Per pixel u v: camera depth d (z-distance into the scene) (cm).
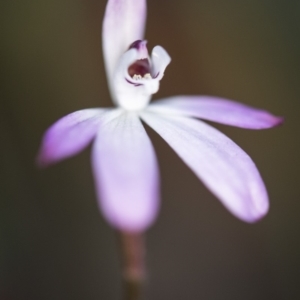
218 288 18
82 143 13
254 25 19
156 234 18
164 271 18
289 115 19
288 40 19
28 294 18
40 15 18
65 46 18
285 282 18
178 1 19
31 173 18
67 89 18
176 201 19
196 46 19
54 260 18
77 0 18
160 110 14
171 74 19
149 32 19
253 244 18
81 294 18
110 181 12
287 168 19
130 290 14
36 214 18
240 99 19
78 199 18
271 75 19
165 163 19
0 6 18
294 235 19
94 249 18
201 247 18
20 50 18
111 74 14
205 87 19
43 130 18
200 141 14
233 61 19
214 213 19
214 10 19
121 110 14
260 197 13
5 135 18
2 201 18
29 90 18
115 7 14
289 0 19
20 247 18
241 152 14
